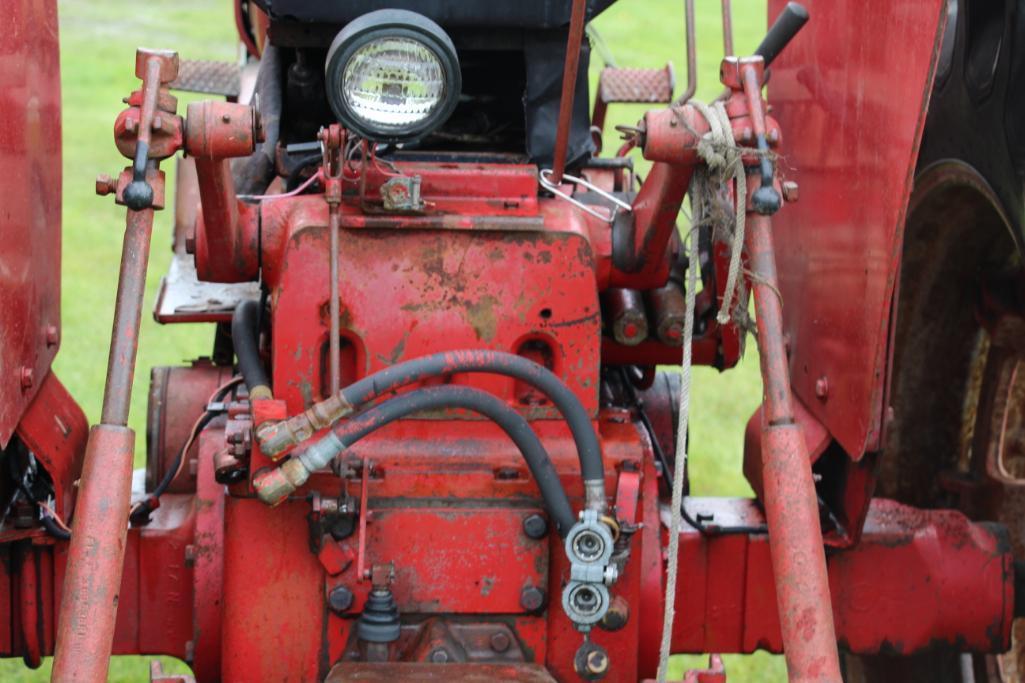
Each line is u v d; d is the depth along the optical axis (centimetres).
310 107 438
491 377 382
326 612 377
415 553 375
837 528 430
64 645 308
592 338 382
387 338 379
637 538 383
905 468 479
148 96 340
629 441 389
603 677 371
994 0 391
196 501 405
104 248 1041
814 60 446
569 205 400
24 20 397
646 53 1267
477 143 443
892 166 376
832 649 319
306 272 376
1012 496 459
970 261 455
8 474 420
